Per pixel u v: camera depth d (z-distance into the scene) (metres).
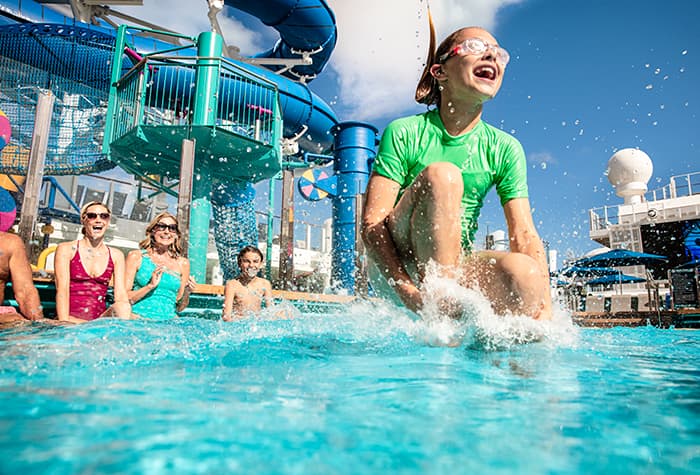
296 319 3.09
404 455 0.71
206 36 8.91
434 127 2.63
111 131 8.67
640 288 16.45
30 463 0.63
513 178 2.68
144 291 3.79
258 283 4.75
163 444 0.72
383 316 2.58
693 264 10.93
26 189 4.55
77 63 9.58
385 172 2.57
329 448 0.73
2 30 9.30
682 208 16.77
